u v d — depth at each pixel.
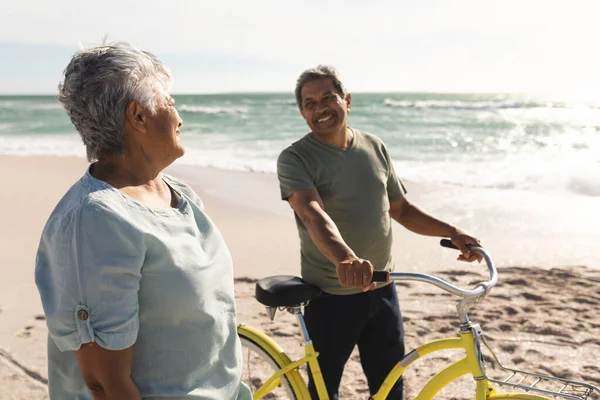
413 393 3.57
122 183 1.49
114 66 1.43
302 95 2.71
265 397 3.57
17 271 5.73
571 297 4.93
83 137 1.49
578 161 13.84
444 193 9.60
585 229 7.26
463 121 29.22
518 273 5.55
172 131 1.53
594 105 43.00
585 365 3.81
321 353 2.73
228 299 1.64
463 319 2.23
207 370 1.56
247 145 19.27
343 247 2.36
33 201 9.00
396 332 2.83
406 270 5.74
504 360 3.91
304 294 2.55
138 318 1.39
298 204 2.61
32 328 4.47
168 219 1.48
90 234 1.32
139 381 1.46
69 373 1.47
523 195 9.38
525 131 23.83
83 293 1.32
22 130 26.59
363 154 2.77
